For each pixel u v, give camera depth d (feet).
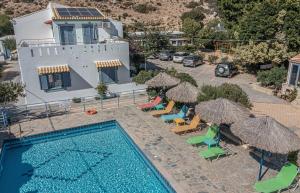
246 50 124.47
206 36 189.98
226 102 54.24
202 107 56.65
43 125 72.79
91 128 72.90
